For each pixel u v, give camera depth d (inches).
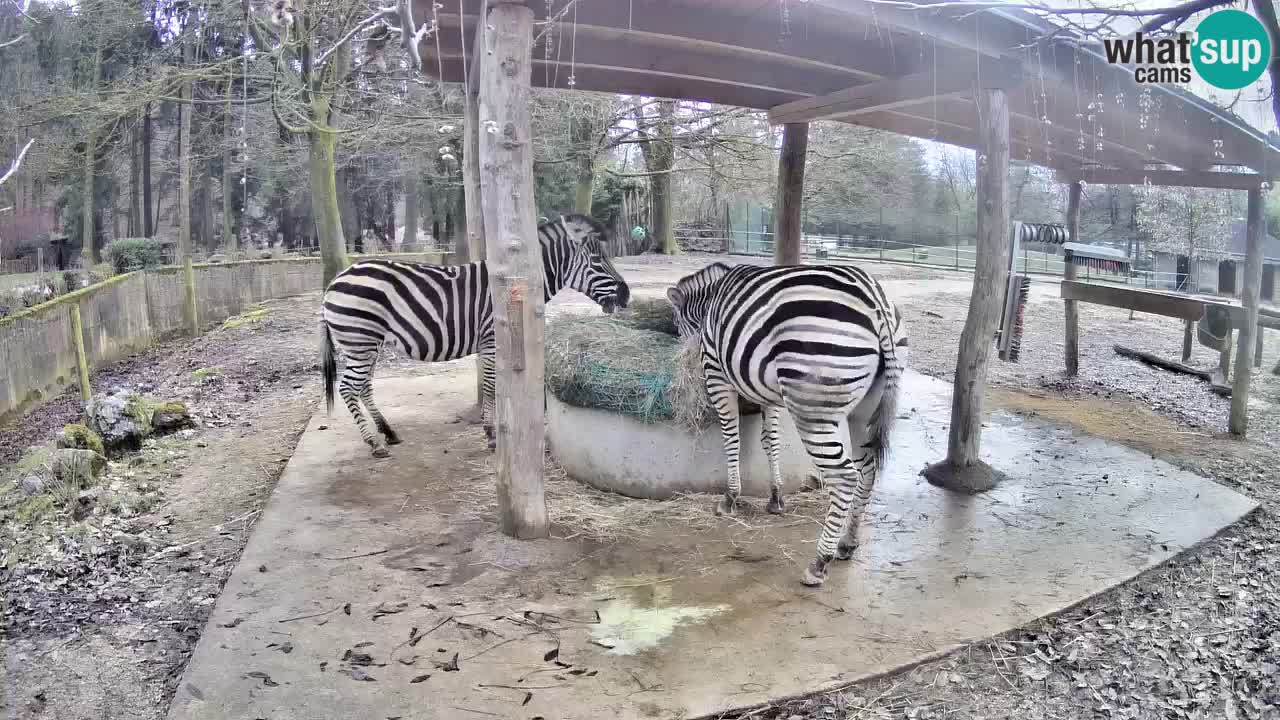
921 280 671.1
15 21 449.4
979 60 186.5
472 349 219.9
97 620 137.8
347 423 255.6
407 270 213.2
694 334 186.9
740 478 188.5
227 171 733.3
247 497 196.7
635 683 114.3
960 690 116.1
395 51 362.9
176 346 431.8
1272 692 117.6
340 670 117.1
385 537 166.6
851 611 135.4
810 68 220.8
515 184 153.9
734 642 125.4
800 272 145.4
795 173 292.5
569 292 545.6
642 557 157.4
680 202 1117.7
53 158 529.7
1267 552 161.8
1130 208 730.8
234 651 121.9
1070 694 116.4
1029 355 395.5
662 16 173.2
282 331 436.8
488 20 150.0
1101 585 145.0
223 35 453.7
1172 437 256.1
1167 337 448.1
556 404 210.7
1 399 285.0
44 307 319.3
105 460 212.5
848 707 111.4
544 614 134.7
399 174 738.8
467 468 211.3
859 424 154.3
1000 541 164.9
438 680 114.9
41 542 167.8
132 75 452.1
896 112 256.1
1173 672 122.1
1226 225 571.2
